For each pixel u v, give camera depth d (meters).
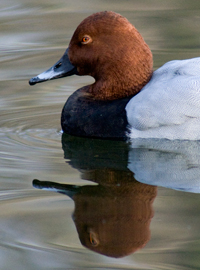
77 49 8.70
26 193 6.69
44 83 11.49
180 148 8.05
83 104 8.80
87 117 8.65
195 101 7.80
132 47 8.38
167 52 12.57
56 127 9.32
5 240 5.59
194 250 5.34
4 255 5.35
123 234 5.66
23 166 7.64
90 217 6.02
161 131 8.07
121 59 8.43
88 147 8.40
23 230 5.78
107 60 8.51
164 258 5.26
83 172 7.39
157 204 6.28
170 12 14.81
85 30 8.51
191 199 6.39
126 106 8.36
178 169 7.45
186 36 13.34
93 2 15.72
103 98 8.73
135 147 8.25
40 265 5.21
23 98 10.59
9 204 6.38
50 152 8.23
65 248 5.48
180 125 7.95
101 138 8.54
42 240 5.60
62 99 10.59
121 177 7.18
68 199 6.50
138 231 5.70
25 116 9.77
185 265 5.14
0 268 5.18
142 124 8.06
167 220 5.88
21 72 11.77
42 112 9.95
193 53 12.45
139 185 6.89
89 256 5.35
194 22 14.05
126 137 8.32
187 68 8.16
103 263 5.23
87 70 8.83
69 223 5.89
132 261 5.24
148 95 8.09
